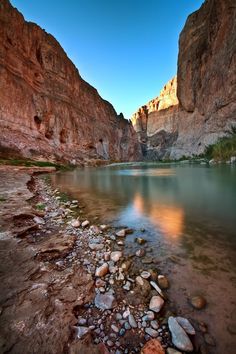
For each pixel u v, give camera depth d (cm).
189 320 217
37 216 545
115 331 202
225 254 361
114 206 740
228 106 4291
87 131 5512
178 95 6900
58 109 4322
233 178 1413
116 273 304
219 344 190
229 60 4069
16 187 953
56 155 3641
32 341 172
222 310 229
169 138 10962
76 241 414
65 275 284
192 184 1232
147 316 222
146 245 406
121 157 7875
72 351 167
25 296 228
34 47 3891
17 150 2745
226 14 4156
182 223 534
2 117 2764
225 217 570
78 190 1114
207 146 5044
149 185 1279
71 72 5134
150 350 178
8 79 3002
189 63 5878
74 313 216
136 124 14200
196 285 276
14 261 304
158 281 286
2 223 443
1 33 3008
